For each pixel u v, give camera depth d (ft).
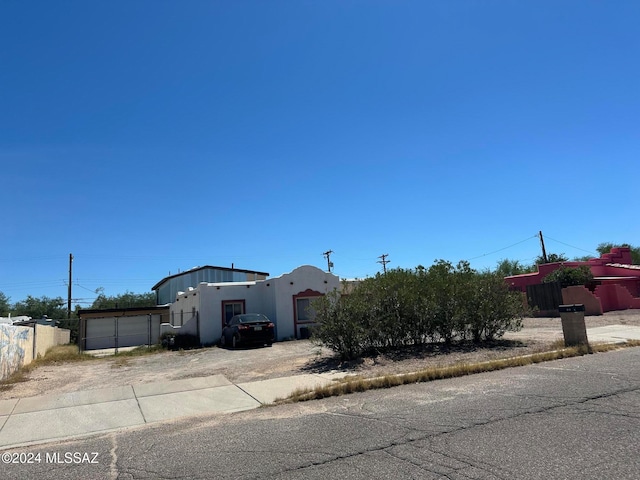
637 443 17.66
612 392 26.12
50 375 49.98
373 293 49.93
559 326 69.41
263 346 71.46
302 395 31.22
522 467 15.94
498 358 41.65
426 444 18.97
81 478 17.90
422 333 51.19
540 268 115.14
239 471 17.34
